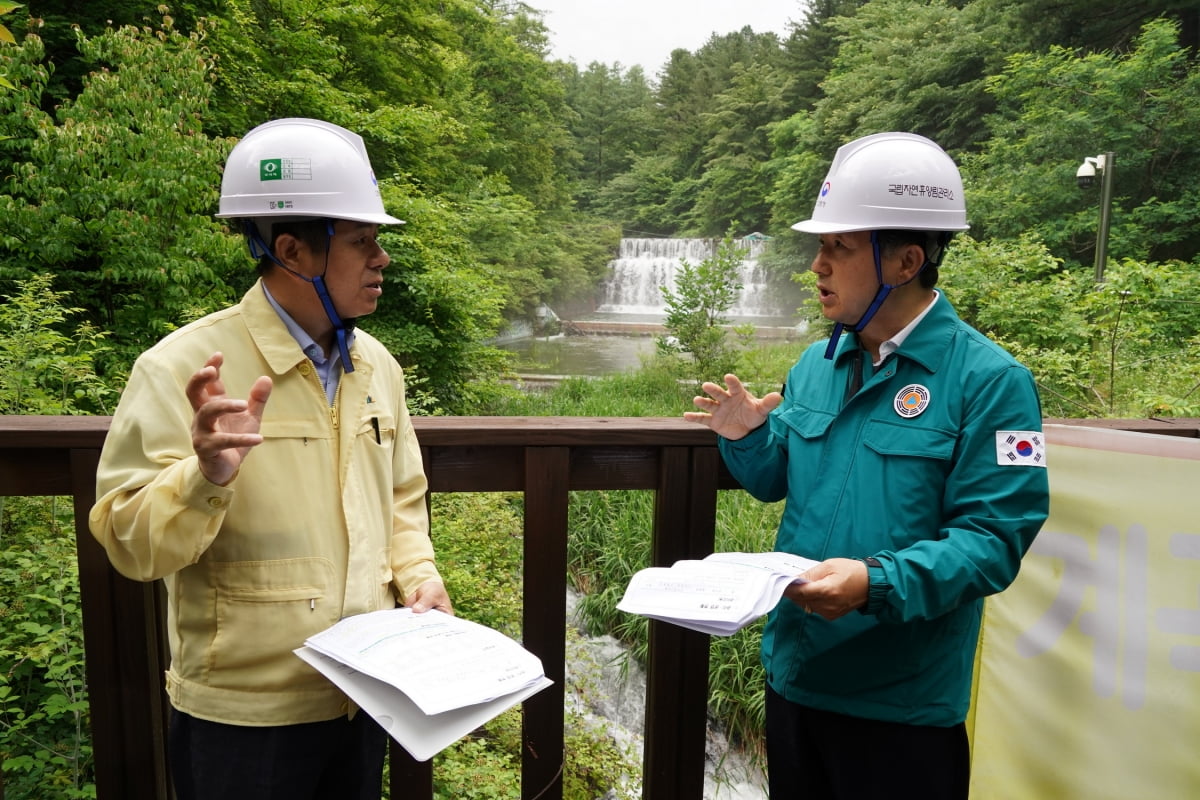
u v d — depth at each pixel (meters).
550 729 1.76
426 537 1.42
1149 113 16.53
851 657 1.32
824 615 1.20
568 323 28.94
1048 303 7.49
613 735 3.87
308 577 1.18
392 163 12.61
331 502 1.22
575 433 1.68
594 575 5.68
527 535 1.71
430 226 10.73
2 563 2.63
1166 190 16.77
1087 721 1.66
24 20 7.44
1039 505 1.22
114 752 1.59
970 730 1.89
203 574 1.17
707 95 57.25
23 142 6.12
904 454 1.29
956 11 25.23
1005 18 22.16
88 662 1.56
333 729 1.24
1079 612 1.68
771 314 31.44
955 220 1.31
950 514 1.28
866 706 1.33
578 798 3.25
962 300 8.30
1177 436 1.72
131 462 1.11
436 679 1.05
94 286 6.69
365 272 1.22
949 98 23.98
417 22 14.73
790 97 41.81
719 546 5.00
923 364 1.30
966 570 1.17
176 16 8.85
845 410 1.38
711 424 1.54
